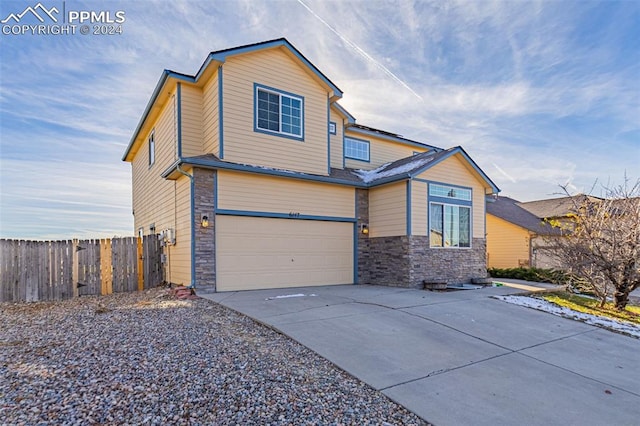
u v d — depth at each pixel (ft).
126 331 17.28
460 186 40.32
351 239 38.52
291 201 34.32
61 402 10.18
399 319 21.84
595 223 30.83
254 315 21.08
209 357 14.06
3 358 13.53
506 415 11.35
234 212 30.81
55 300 28.78
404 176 35.19
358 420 10.46
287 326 19.08
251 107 33.09
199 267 28.84
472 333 20.18
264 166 33.40
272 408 10.61
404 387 12.96
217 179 30.17
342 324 20.08
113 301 27.14
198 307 23.21
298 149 35.81
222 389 11.47
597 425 11.08
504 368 15.47
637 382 14.85
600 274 30.71
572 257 31.71
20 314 22.48
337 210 37.50
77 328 17.95
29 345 15.17
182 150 33.63
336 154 44.42
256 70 33.65
